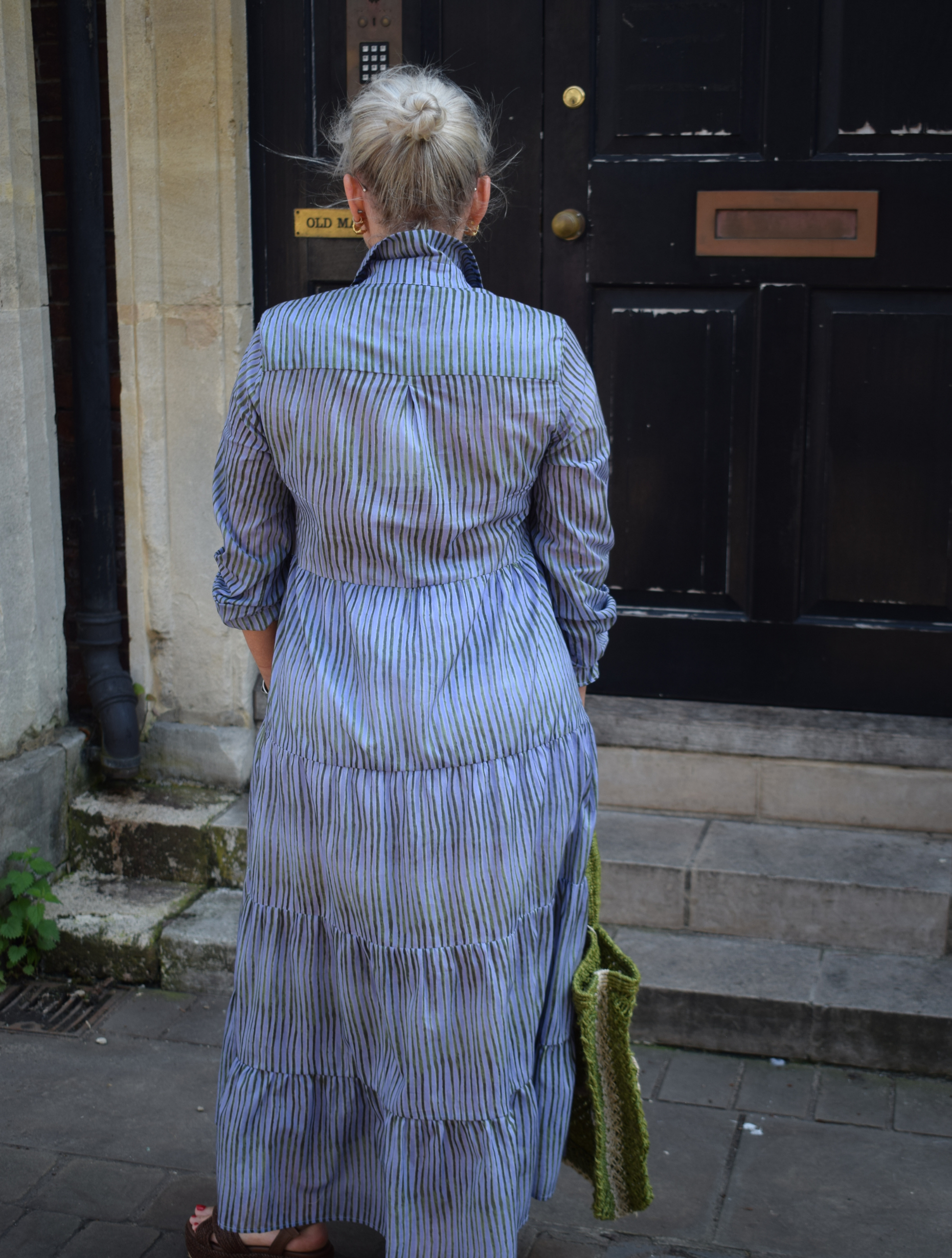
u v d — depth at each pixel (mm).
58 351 3293
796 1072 2656
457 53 3109
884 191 2959
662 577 3254
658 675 3293
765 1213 2234
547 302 3189
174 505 3297
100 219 3156
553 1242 2174
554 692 1748
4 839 3051
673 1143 2426
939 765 3031
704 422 3160
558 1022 1854
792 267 3035
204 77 3076
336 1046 1849
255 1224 1890
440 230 1705
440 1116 1756
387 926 1705
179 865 3236
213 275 3170
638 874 2943
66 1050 2750
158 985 3006
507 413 1622
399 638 1657
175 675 3398
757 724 3131
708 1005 2699
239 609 1850
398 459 1610
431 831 1669
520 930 1751
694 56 3006
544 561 1789
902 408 3045
